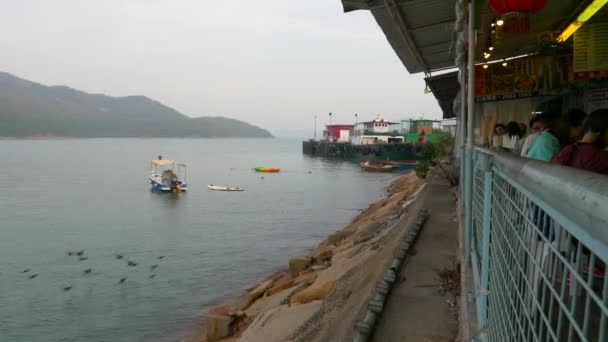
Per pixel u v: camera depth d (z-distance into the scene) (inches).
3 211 1545.3
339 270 475.2
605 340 37.7
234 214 1477.6
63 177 2768.2
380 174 2822.3
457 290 256.4
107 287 787.4
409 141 3462.1
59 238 1141.7
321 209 1571.1
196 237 1147.9
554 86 370.3
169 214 1481.3
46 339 600.1
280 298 523.2
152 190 2108.8
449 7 290.5
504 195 105.6
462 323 184.4
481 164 147.2
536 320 70.2
